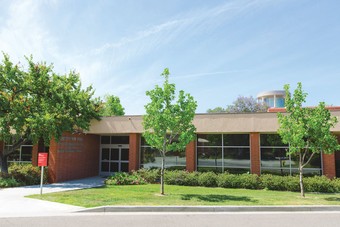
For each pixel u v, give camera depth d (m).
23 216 9.21
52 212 9.73
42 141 23.17
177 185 18.33
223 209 10.39
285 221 8.81
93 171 23.91
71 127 19.88
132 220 8.77
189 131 13.79
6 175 17.38
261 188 17.00
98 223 8.35
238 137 20.55
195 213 9.95
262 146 19.98
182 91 13.87
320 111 13.40
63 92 19.56
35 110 18.67
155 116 13.55
